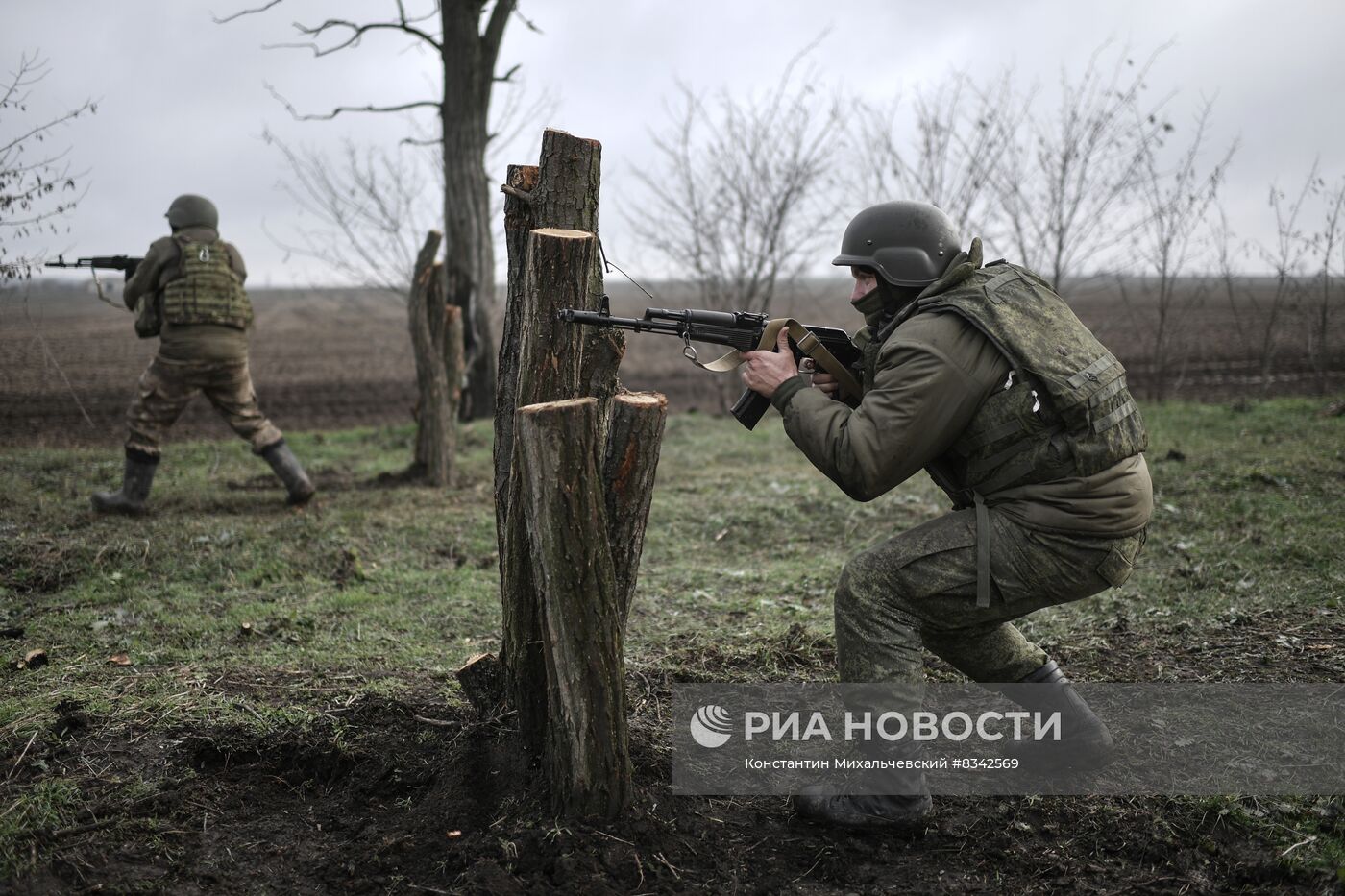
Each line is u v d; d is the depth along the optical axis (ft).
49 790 9.00
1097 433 7.73
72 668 12.19
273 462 21.53
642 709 11.14
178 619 14.47
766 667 12.50
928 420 7.78
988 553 8.03
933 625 8.52
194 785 9.46
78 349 67.87
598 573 7.93
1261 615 13.83
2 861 7.97
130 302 20.66
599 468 8.62
